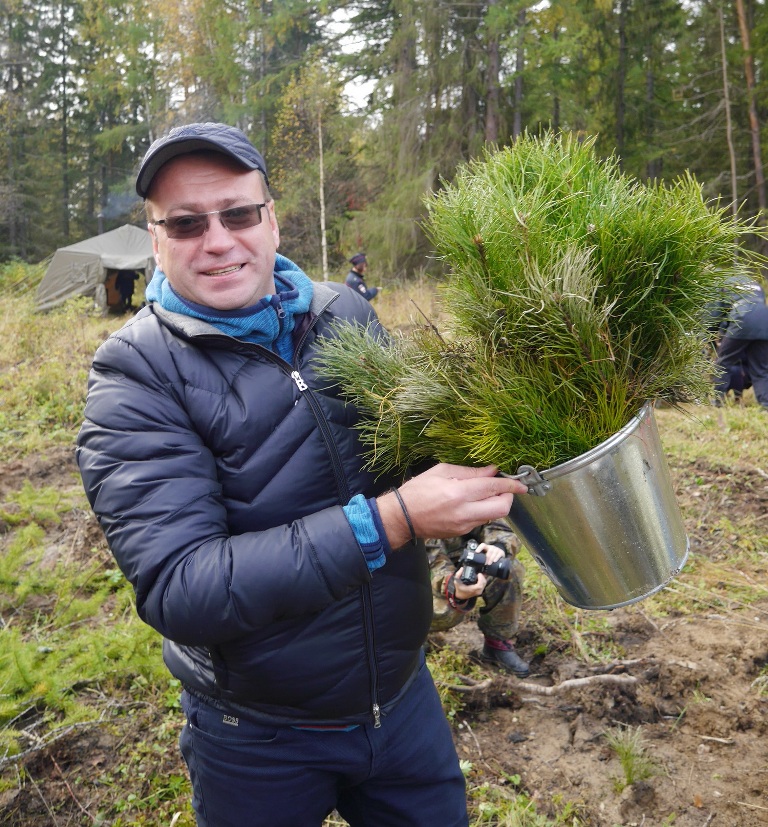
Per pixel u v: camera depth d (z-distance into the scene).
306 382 1.49
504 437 1.35
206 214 1.38
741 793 2.51
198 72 27.16
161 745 2.83
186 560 1.28
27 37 37.75
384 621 1.53
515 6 16.84
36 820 2.54
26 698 2.90
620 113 20.27
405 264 16.98
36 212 34.78
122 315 15.98
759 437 5.71
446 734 1.74
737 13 18.75
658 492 1.40
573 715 2.93
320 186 20.22
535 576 3.92
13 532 4.59
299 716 1.51
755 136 17.16
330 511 1.31
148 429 1.35
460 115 17.59
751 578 3.88
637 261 1.31
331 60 23.92
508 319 1.35
